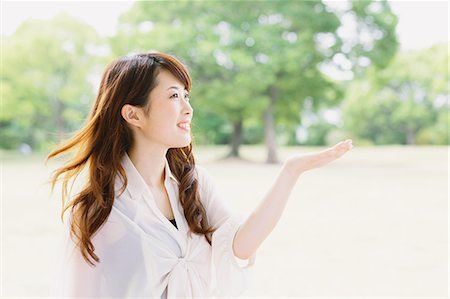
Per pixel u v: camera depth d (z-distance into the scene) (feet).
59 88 71.05
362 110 86.43
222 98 55.47
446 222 19.04
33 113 72.38
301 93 61.11
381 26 57.21
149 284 3.47
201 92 58.49
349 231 17.80
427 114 81.10
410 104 80.59
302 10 55.83
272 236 17.10
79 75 69.46
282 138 93.45
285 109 64.18
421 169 42.65
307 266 13.38
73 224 3.57
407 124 85.87
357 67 59.47
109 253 3.51
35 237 16.76
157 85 3.59
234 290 3.61
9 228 18.20
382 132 89.61
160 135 3.61
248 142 95.40
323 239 16.60
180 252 3.66
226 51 56.08
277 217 3.40
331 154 3.29
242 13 59.62
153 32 56.59
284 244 15.92
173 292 3.51
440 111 81.46
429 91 77.71
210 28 57.06
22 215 20.72
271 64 53.93
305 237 16.88
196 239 3.76
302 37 55.42
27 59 67.36
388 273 12.63
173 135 3.62
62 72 70.59
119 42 56.65
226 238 3.59
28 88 68.18
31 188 29.86
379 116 87.25
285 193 3.38
